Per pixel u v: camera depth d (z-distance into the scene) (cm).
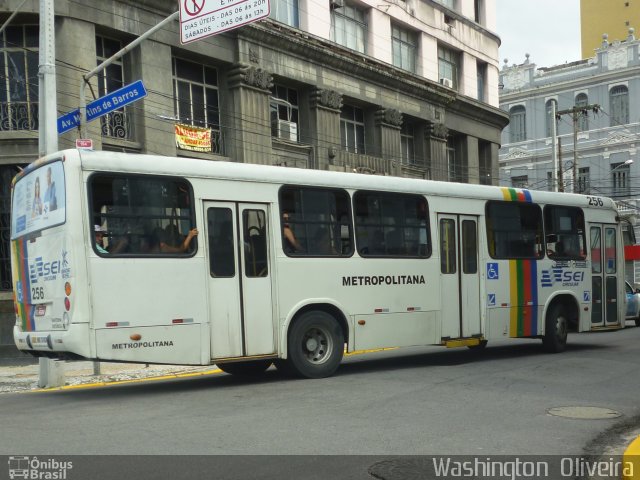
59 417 796
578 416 800
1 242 1703
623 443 689
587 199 1548
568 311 1484
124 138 1839
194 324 957
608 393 952
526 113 5059
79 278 874
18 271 1017
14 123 1700
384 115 2722
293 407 834
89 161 900
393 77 2741
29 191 991
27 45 1717
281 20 2342
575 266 1491
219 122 2136
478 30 3478
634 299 2459
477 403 866
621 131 4631
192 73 2067
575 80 4844
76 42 1708
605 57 4756
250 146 2141
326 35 2503
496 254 1334
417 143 3019
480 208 1319
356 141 2702
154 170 948
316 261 1084
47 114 1174
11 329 1695
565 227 1489
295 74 2327
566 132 4869
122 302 902
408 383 1023
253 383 1057
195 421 755
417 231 1219
